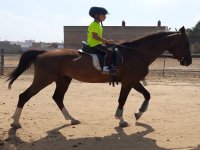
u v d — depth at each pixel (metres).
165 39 8.51
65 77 8.60
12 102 11.28
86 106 10.75
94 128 8.20
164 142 7.19
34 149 6.75
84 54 8.19
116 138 7.45
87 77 8.22
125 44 8.45
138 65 8.27
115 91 13.73
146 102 8.70
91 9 8.14
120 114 8.35
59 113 9.73
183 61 8.55
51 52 8.28
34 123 8.59
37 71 8.15
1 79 17.72
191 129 8.15
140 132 7.89
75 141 7.23
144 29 45.72
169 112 9.90
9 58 35.56
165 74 20.64
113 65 8.06
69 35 47.91
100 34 8.16
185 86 15.38
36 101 11.52
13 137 7.45
